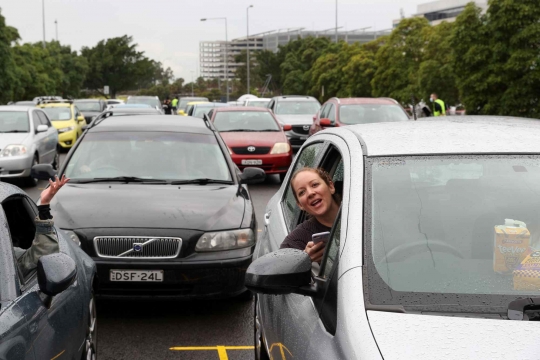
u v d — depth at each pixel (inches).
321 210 139.4
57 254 134.9
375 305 99.9
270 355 138.0
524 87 995.9
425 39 1744.6
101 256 223.5
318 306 110.0
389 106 750.5
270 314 142.0
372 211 114.3
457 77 1079.0
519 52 988.6
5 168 557.6
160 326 228.2
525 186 119.2
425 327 95.0
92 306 178.7
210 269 225.8
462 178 120.9
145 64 4490.7
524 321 96.7
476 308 100.1
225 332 222.5
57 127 955.3
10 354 111.1
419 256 108.3
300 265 111.0
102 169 277.4
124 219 229.1
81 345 160.6
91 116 1437.0
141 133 297.0
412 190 118.0
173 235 225.3
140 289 224.2
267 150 613.3
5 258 130.6
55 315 138.9
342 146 135.9
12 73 1962.4
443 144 128.5
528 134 133.0
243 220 239.6
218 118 668.7
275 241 164.1
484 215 115.0
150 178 274.2
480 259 109.0
